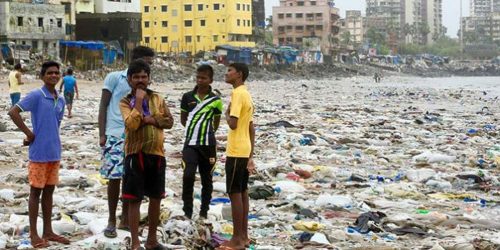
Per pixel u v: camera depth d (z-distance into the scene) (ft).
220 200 36.32
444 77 575.79
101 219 30.83
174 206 33.06
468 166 52.39
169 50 363.76
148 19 375.04
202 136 30.60
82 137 68.33
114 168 28.17
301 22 501.97
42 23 238.07
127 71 26.76
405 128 84.69
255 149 60.39
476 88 255.29
